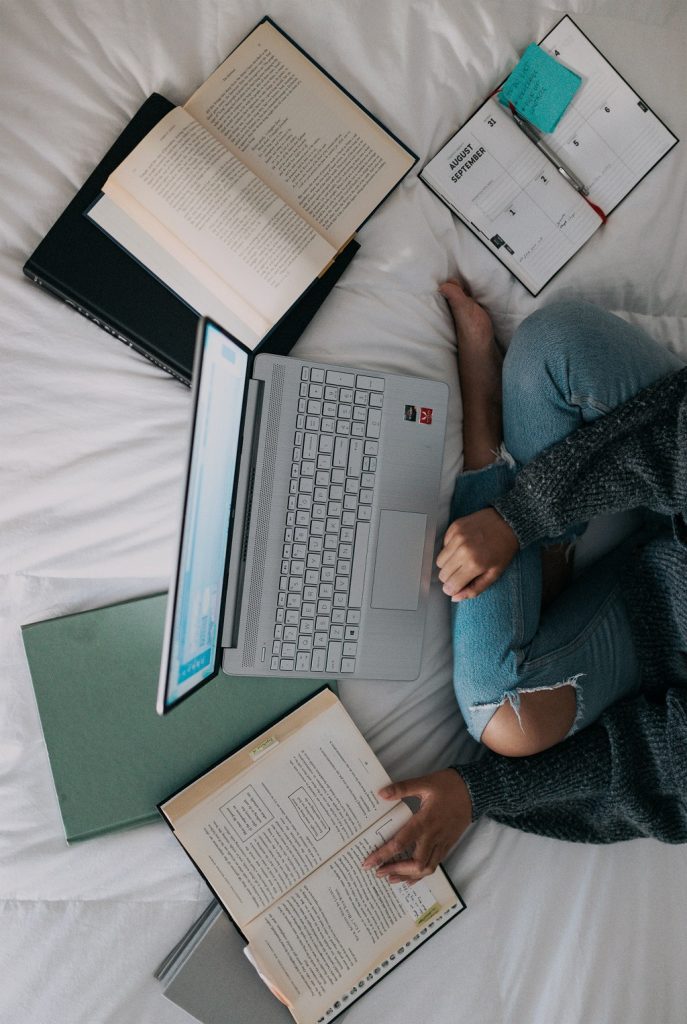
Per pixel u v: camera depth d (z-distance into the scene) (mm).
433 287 1055
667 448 931
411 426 997
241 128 975
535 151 1042
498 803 1008
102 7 964
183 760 995
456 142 1034
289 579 975
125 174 935
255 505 959
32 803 980
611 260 1073
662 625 1041
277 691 1021
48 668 977
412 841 979
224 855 969
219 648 908
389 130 1019
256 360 945
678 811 1020
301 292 969
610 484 945
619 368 963
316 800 994
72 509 988
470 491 1044
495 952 1031
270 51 978
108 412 992
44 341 977
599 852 1080
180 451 1004
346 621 993
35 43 954
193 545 787
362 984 983
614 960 1049
